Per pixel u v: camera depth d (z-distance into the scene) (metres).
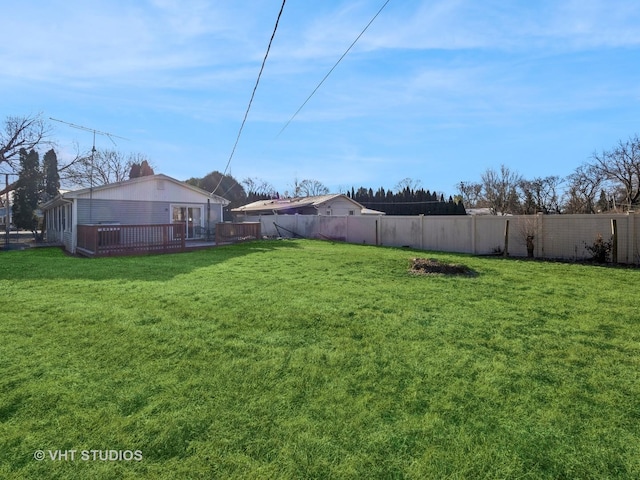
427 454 1.95
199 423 2.22
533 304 4.96
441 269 7.45
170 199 16.11
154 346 3.45
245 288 5.93
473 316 4.41
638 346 3.45
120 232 11.62
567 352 3.31
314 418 2.28
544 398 2.51
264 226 22.30
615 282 6.50
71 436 2.10
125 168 34.75
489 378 2.80
